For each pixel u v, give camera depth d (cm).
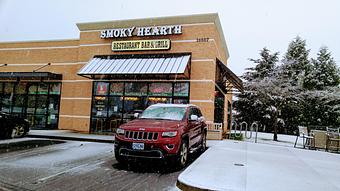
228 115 2641
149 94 1667
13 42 2102
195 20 1639
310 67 3888
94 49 1828
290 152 1145
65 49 1967
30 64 2039
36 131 1617
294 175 680
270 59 3791
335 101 3378
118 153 763
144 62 1612
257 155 980
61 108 1908
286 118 3522
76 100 1831
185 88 1609
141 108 1672
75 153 979
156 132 742
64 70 1947
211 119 1557
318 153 1188
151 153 732
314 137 1407
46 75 1820
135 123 807
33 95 1995
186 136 824
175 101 1614
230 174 643
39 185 580
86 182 613
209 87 1575
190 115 926
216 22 1659
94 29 1847
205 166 723
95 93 1786
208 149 1069
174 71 1470
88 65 1703
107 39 1806
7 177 634
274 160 895
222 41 1998
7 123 1280
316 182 622
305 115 3494
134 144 739
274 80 2448
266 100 2472
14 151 980
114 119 1723
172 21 1681
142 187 584
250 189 527
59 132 1638
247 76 3788
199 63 1608
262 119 3556
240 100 3606
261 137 2209
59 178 641
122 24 1780
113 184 602
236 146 1216
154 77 1664
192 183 550
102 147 1141
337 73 3856
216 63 1719
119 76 1733
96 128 1755
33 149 1038
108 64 1675
